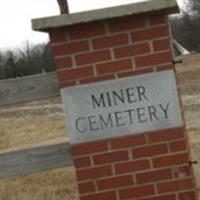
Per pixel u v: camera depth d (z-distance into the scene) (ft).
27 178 32.60
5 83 17.15
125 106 16.79
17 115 73.31
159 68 16.72
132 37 16.75
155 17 16.69
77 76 16.87
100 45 16.79
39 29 16.61
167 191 16.89
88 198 17.04
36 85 17.19
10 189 31.22
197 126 48.91
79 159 16.99
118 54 16.78
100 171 16.97
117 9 16.37
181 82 96.53
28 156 17.34
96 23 16.72
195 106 64.13
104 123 16.85
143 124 16.76
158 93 16.71
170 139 16.76
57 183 31.63
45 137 52.21
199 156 34.88
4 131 58.34
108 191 16.98
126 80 16.75
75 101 16.87
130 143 16.84
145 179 16.89
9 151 17.38
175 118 16.71
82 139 16.92
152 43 16.72
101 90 16.81
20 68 141.49
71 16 16.46
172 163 16.80
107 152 16.90
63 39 16.83
